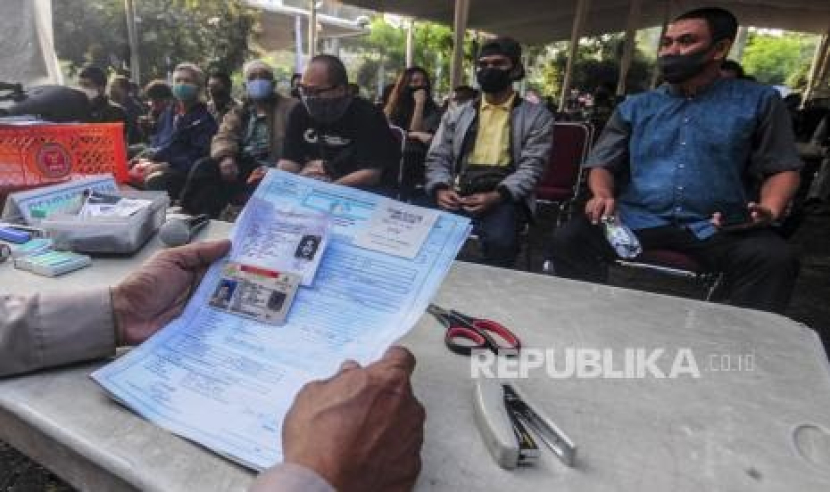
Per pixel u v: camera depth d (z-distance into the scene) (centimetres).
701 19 190
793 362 80
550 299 99
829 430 63
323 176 242
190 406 59
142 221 116
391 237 78
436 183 257
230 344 69
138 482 50
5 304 66
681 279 320
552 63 1786
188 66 338
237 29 1065
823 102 748
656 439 60
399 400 48
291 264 77
